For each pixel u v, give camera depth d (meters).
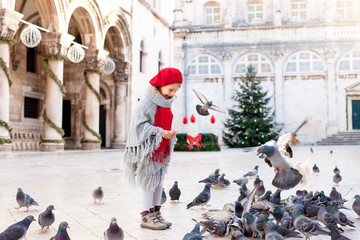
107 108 28.19
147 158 4.50
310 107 35.94
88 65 22.47
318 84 35.94
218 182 7.70
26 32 15.59
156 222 4.60
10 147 15.83
